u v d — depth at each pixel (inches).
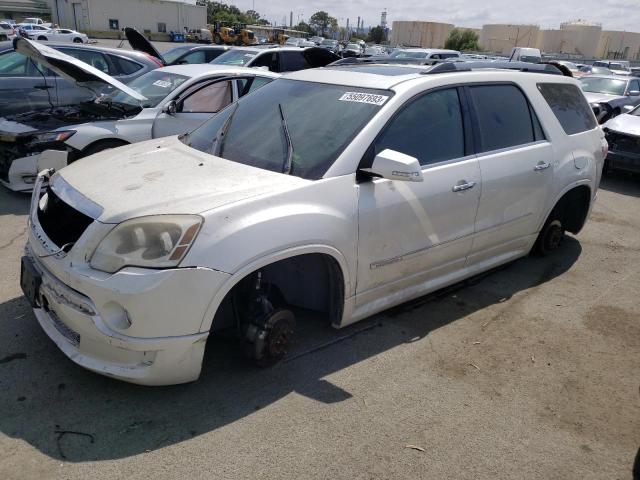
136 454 98.0
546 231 196.5
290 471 96.7
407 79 140.4
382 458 101.4
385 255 130.4
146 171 122.2
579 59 1915.6
